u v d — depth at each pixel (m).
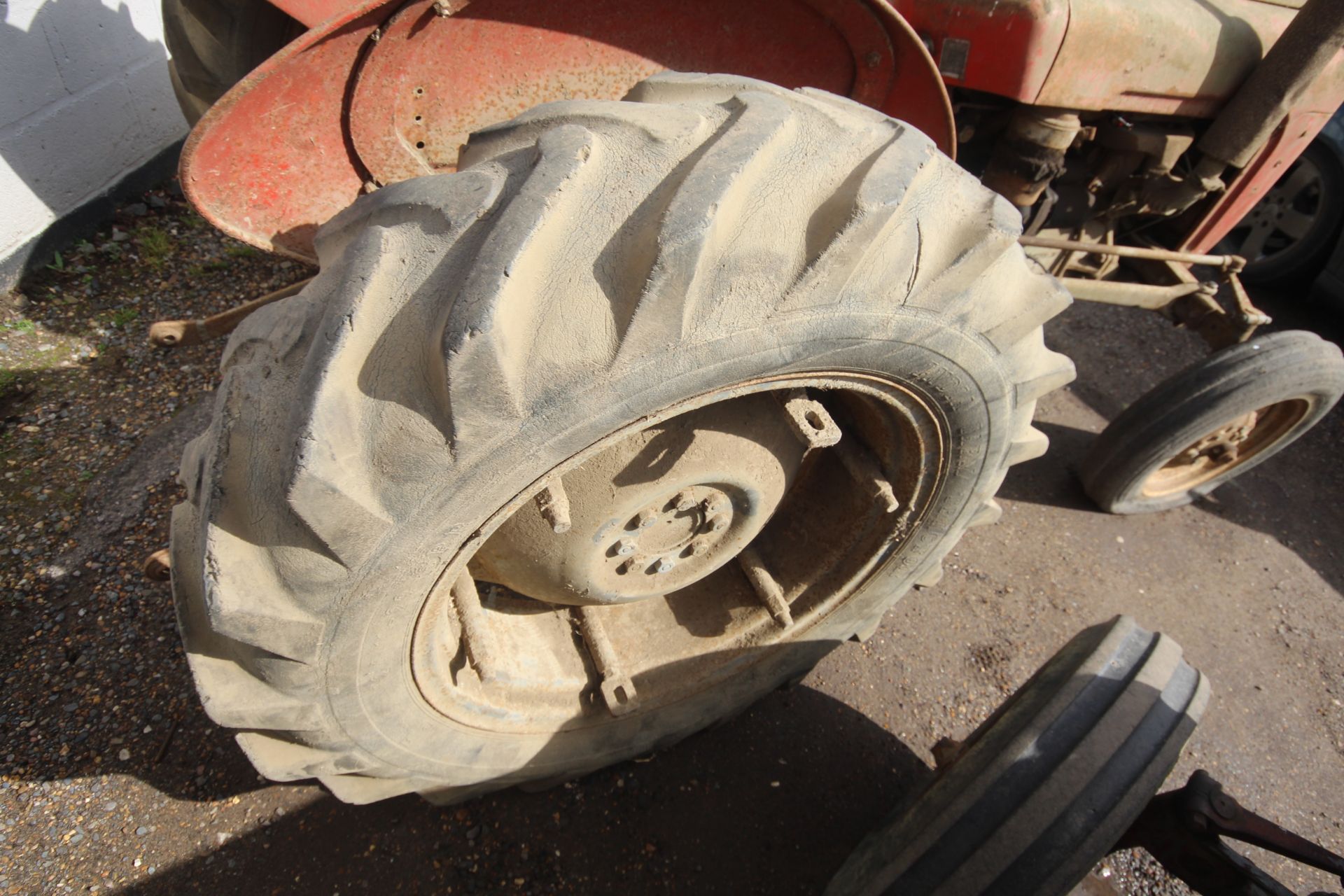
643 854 2.05
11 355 3.03
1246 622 2.88
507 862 1.99
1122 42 2.06
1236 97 2.35
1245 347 2.73
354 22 1.36
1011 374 1.57
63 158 3.50
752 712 2.38
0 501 2.56
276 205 1.61
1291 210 4.39
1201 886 1.63
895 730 2.40
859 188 1.13
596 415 1.12
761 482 1.62
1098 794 1.51
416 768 1.61
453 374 0.99
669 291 1.05
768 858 2.08
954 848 1.53
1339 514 3.41
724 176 1.04
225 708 1.23
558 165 1.05
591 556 1.56
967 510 1.89
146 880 1.88
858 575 1.99
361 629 1.23
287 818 2.01
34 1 3.26
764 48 1.71
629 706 1.92
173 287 3.47
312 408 1.01
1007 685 2.55
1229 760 2.46
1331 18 2.07
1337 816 2.37
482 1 1.43
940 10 2.08
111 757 2.06
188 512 1.34
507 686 1.74
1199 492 3.27
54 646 2.25
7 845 1.91
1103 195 2.75
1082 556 3.04
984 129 2.38
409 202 1.12
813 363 1.29
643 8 1.57
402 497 1.09
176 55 2.35
